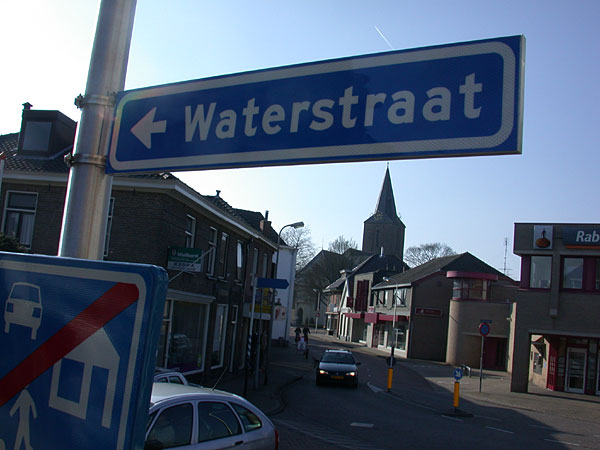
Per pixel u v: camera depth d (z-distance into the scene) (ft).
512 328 125.18
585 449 42.86
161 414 17.88
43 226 54.60
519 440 44.60
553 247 84.99
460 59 8.42
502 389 87.97
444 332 152.46
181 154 10.37
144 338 5.73
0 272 7.22
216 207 63.16
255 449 20.62
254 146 9.75
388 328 172.86
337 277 275.59
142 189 52.06
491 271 157.58
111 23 11.25
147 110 10.78
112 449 5.65
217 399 20.29
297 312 307.99
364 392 73.00
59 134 60.59
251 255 82.58
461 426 50.03
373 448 36.27
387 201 352.08
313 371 96.43
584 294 83.20
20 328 6.81
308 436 38.24
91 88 11.11
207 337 65.36
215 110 10.20
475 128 8.16
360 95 9.04
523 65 8.02
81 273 6.40
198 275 61.26
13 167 56.08
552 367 90.43
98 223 10.99
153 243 51.39
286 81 9.68
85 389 6.04
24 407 6.55
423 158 8.48
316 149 9.25
